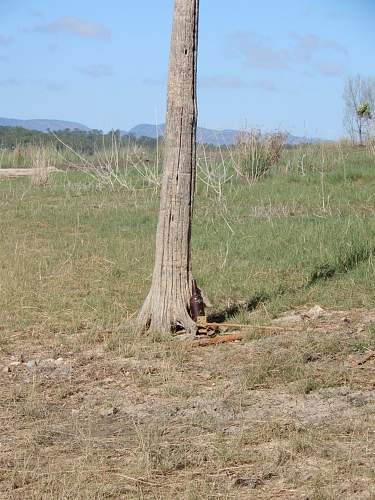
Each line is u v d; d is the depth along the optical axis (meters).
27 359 7.92
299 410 6.20
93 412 6.39
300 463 5.21
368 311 9.20
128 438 5.73
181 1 8.34
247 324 8.80
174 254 8.54
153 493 4.84
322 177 18.86
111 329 8.77
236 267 11.56
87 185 22.38
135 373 7.35
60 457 5.45
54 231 15.33
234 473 5.11
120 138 26.59
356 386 6.69
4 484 5.00
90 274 11.34
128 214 17.20
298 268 11.36
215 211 16.77
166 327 8.52
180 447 5.48
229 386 6.87
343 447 5.42
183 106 8.45
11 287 10.44
